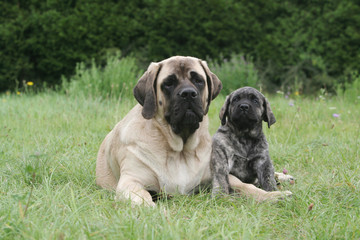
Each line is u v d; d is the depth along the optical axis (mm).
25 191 3666
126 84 11250
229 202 3715
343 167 4758
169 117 3914
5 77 15812
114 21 15977
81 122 7867
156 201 4117
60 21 15641
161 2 16281
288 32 16234
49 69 16328
